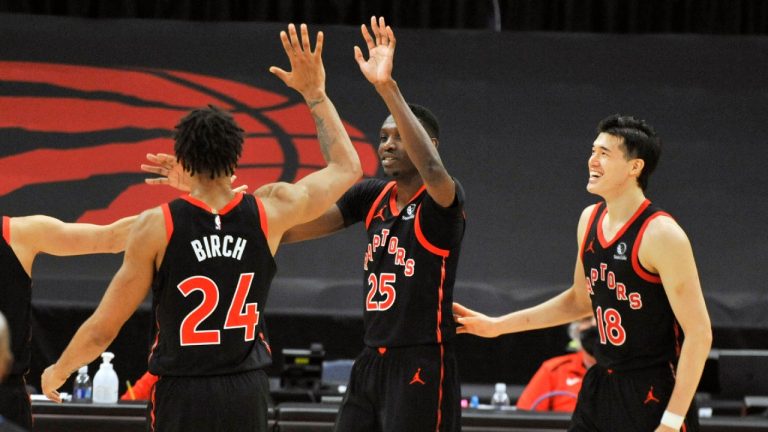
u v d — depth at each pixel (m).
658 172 23.05
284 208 10.40
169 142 22.78
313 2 27.67
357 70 25.80
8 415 11.17
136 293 9.98
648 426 11.67
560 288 19.55
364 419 11.66
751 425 13.77
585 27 28.12
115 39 26.30
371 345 11.61
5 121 23.12
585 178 22.92
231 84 24.95
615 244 11.73
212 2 27.67
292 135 23.19
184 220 9.95
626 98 25.41
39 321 18.62
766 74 26.31
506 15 28.27
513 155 23.45
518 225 21.38
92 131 23.05
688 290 11.23
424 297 11.44
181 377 10.01
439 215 11.31
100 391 14.56
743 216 21.75
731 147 23.92
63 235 11.21
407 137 10.84
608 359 11.96
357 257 20.38
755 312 19.11
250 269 10.09
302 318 18.91
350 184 10.91
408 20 27.95
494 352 19.48
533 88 25.62
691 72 26.33
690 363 11.15
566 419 13.94
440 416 11.41
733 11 27.86
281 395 15.69
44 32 26.31
